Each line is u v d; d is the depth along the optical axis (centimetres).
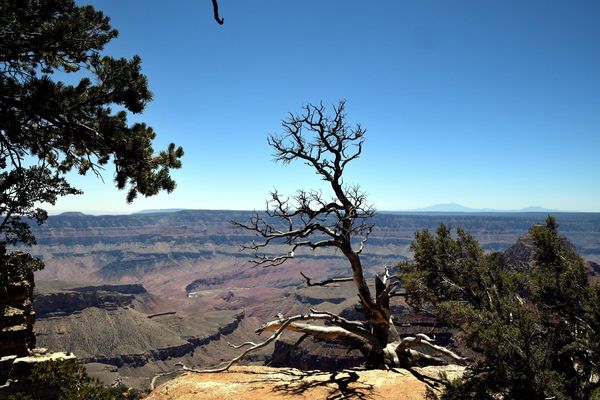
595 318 1312
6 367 2714
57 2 1182
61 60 1338
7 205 2059
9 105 1168
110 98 1262
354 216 1953
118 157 1295
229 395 1530
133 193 1334
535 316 1459
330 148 1958
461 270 1769
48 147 1410
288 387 1609
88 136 1273
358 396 1505
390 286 1938
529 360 1177
